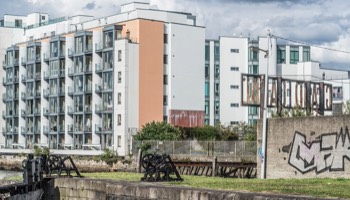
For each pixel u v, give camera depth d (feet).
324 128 158.71
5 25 483.92
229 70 432.25
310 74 437.17
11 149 427.33
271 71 434.71
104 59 371.56
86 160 344.08
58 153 384.27
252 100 216.95
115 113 363.56
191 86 387.96
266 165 175.42
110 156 332.60
